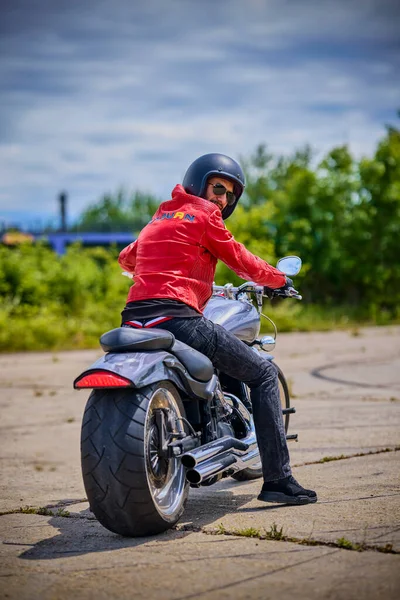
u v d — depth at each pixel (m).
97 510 8.89
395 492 10.65
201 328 9.65
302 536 8.81
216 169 10.25
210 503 10.67
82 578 7.77
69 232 108.31
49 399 21.19
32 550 8.80
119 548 8.72
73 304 41.16
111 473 8.70
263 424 10.06
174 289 9.62
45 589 7.50
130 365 8.89
